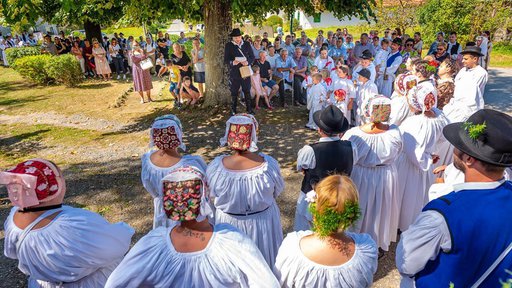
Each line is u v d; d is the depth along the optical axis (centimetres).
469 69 530
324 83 764
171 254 181
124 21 894
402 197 395
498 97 1048
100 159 672
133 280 179
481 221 167
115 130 836
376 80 948
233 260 183
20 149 739
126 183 571
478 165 178
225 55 831
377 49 1129
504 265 166
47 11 1374
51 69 1255
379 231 373
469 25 1819
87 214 223
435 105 380
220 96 921
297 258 195
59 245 206
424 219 182
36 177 204
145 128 837
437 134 369
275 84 958
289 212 483
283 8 905
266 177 286
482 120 178
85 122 903
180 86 948
